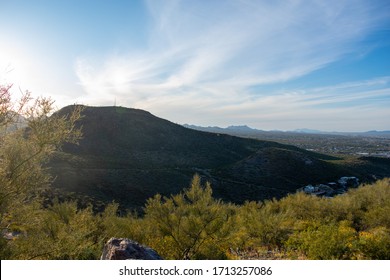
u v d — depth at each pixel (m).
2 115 6.04
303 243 10.57
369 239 9.23
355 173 78.12
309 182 65.56
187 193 10.54
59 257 6.95
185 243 9.72
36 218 6.90
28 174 6.44
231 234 10.02
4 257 6.08
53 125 6.45
